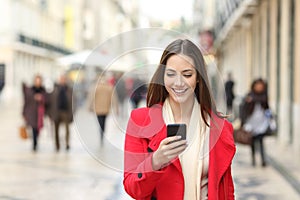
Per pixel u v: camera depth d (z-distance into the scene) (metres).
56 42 43.00
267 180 6.57
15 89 33.31
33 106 9.34
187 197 1.85
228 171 1.93
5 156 8.77
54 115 9.40
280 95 11.73
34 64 38.38
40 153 9.15
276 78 12.48
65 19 45.50
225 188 1.91
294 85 10.30
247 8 16.80
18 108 24.91
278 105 12.02
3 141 11.13
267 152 9.27
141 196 1.81
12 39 32.50
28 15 35.66
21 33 33.97
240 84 21.86
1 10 32.38
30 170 7.34
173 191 1.81
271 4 13.46
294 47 10.41
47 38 40.38
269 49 13.81
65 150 9.52
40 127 9.45
